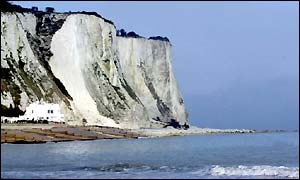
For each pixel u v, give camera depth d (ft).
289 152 176.45
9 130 214.07
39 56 328.29
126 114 339.77
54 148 176.14
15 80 275.80
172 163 129.39
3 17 291.17
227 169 110.01
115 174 104.73
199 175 102.99
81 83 326.85
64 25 344.69
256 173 103.86
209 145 226.38
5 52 283.18
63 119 275.39
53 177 98.73
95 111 316.19
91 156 149.18
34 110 265.75
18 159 133.49
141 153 165.68
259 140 287.48
